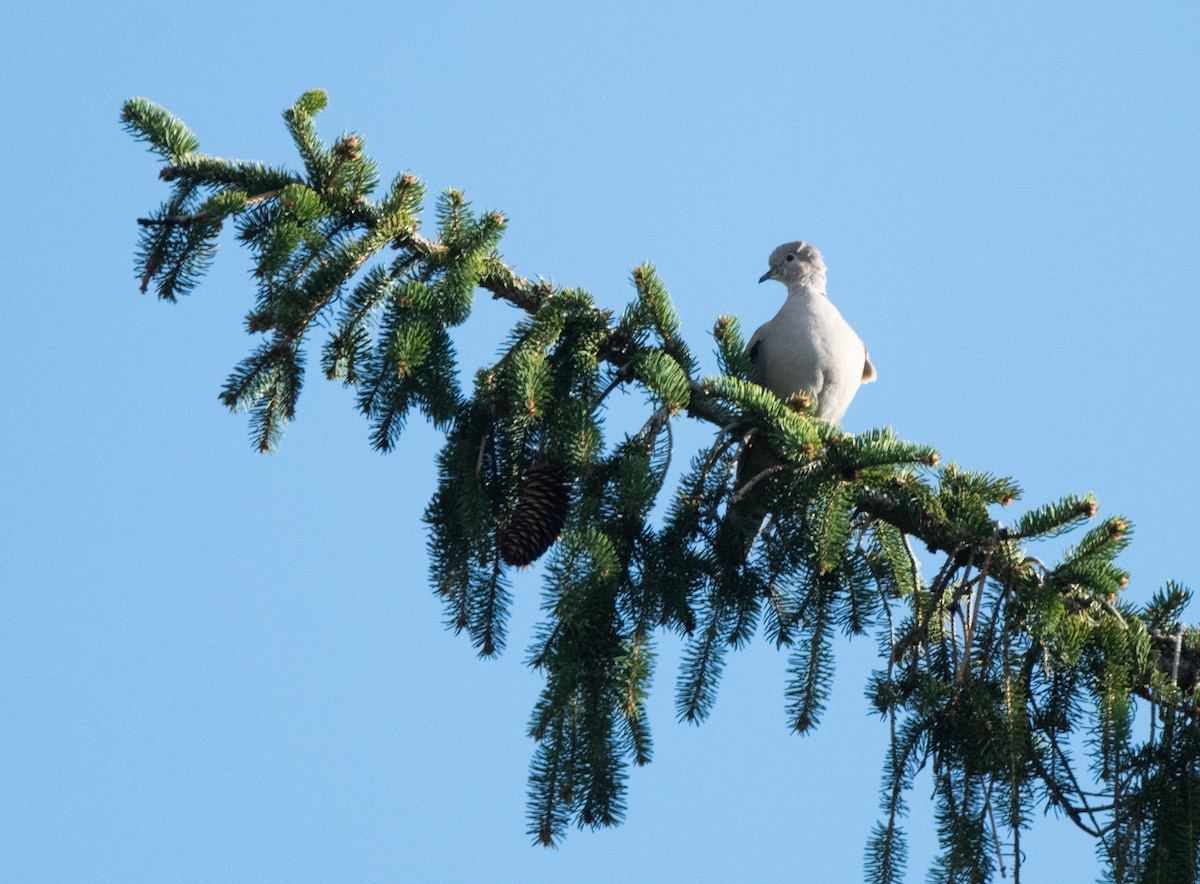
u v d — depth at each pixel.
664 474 9.77
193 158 11.01
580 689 9.21
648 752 9.16
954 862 8.91
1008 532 9.74
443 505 10.40
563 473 9.93
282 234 10.07
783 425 10.09
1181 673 10.13
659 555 9.95
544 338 10.43
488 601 10.29
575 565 9.08
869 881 9.03
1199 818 8.62
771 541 10.20
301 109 11.08
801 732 9.63
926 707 9.08
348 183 11.04
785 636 10.01
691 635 9.94
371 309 10.43
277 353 10.21
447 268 10.63
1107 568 9.51
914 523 10.47
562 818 9.05
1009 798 8.91
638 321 10.83
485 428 10.45
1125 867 8.54
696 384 10.72
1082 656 9.79
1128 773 8.81
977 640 9.79
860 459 9.77
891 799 9.16
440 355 10.27
